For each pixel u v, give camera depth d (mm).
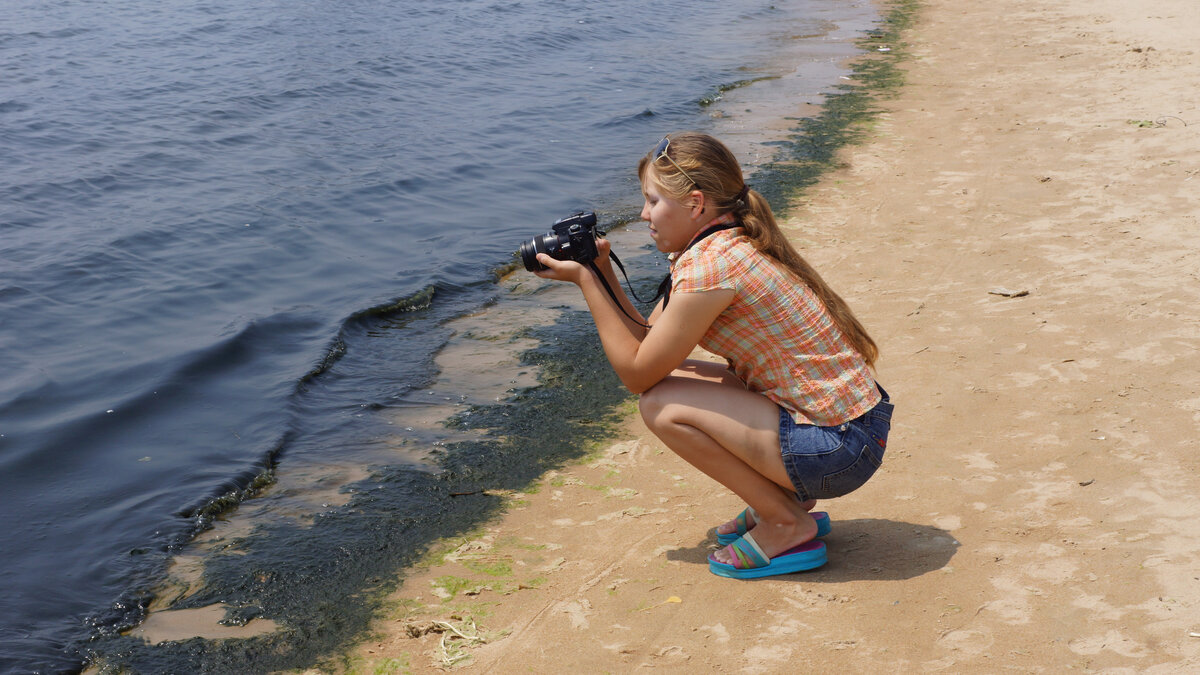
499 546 3369
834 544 3047
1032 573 2748
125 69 12953
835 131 9727
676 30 16891
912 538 3018
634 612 2814
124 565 3412
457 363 5156
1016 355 4340
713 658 2537
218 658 2861
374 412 4602
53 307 5734
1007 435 3633
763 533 2912
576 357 5176
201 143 9570
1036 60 12445
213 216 7453
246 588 3240
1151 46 12398
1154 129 8367
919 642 2500
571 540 3361
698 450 2820
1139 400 3768
